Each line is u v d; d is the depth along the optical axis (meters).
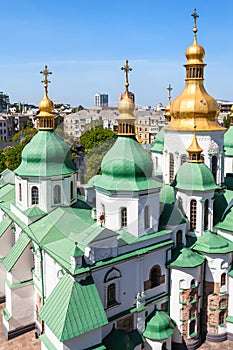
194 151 36.38
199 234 36.72
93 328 28.31
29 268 37.78
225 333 36.91
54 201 38.62
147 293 33.78
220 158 40.41
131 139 31.64
